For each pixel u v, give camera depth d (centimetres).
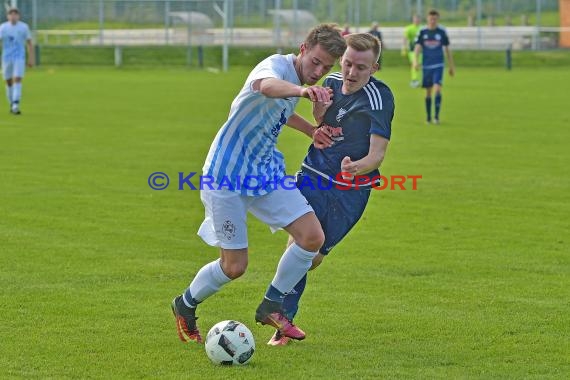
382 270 1872
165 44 10131
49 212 2395
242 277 1816
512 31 11106
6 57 4775
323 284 1764
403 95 6250
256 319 1409
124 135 3953
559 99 5988
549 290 1728
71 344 1391
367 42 1420
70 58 9419
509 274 1845
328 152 1486
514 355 1366
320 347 1400
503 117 4884
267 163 1380
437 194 2728
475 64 9781
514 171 3142
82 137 3869
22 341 1401
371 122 1438
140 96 5962
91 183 2822
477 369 1302
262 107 1330
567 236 2189
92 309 1576
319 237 1374
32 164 3153
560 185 2886
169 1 10269
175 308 1414
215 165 1353
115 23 10312
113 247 2036
